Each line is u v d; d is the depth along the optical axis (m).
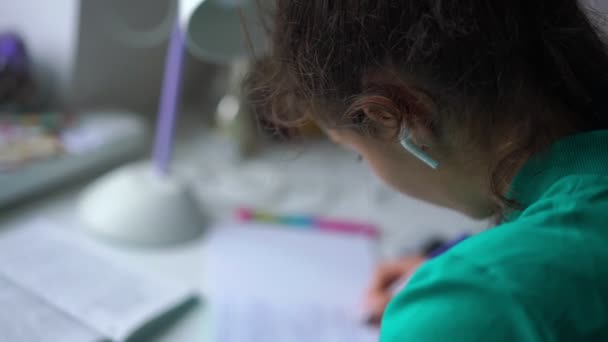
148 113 1.08
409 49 0.32
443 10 0.31
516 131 0.34
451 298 0.31
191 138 0.98
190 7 0.56
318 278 0.64
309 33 0.35
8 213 0.69
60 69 0.83
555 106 0.35
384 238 0.75
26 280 0.55
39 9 0.81
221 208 0.77
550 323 0.29
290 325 0.55
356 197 0.85
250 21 0.57
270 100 0.40
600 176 0.34
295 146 0.80
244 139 0.92
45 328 0.48
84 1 0.78
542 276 0.30
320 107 0.37
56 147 0.73
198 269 0.63
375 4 0.32
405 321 0.32
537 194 0.35
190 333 0.53
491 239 0.33
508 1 0.31
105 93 0.95
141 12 0.91
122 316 0.52
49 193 0.75
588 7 0.37
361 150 0.40
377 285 0.62
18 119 0.77
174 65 0.66
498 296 0.30
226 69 0.98
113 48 0.88
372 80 0.34
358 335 0.56
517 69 0.32
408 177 0.39
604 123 0.37
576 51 0.35
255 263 0.65
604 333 0.30
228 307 0.57
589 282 0.30
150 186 0.68
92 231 0.67
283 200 0.81
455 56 0.32
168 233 0.66
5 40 0.77
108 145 0.80
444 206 0.41
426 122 0.34
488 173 0.36
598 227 0.32
